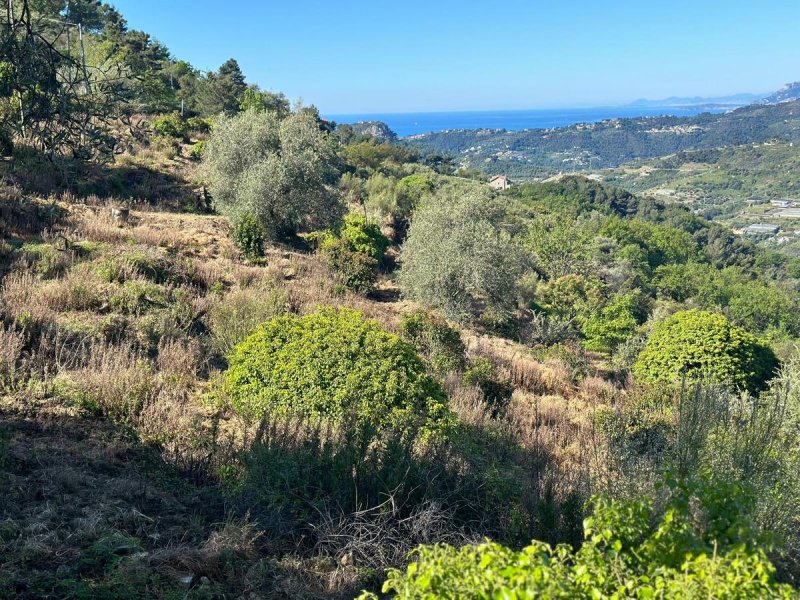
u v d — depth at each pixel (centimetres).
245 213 1689
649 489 499
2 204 1138
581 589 200
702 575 201
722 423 645
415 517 431
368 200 3066
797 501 512
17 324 725
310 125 2219
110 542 347
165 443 532
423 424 609
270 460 467
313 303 1159
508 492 534
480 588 189
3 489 394
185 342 839
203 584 333
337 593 359
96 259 1069
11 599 285
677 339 1341
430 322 1106
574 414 966
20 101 373
